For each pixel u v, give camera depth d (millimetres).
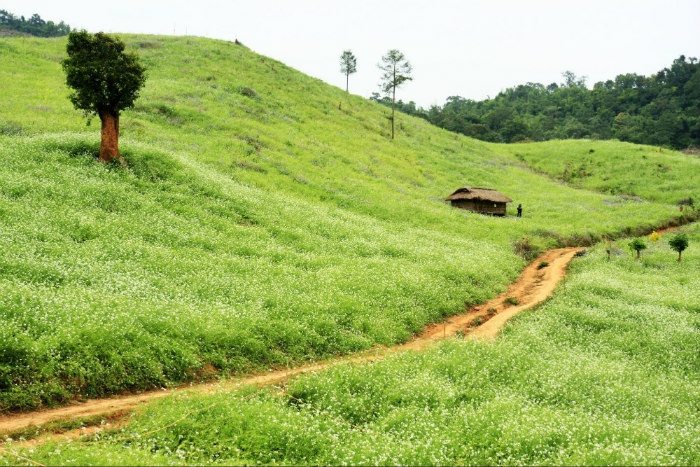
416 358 17938
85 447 9977
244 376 15906
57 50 70625
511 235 47344
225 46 91812
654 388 17266
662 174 83812
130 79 32750
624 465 10484
